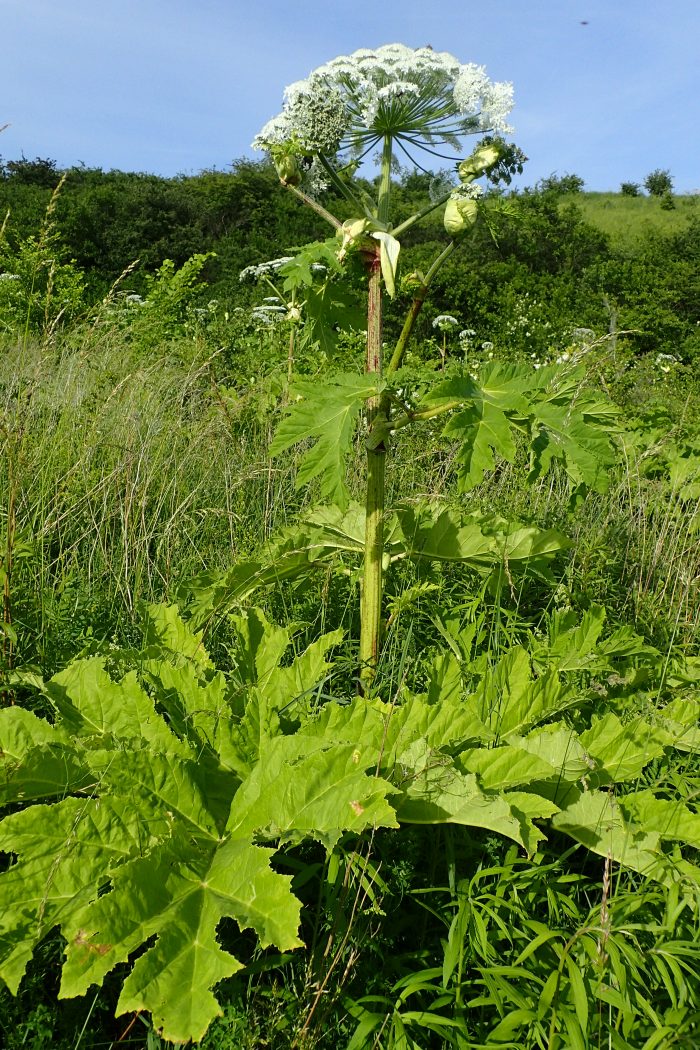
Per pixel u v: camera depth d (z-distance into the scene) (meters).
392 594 3.53
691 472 5.48
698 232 28.14
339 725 2.29
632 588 4.07
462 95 2.62
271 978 1.95
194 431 5.06
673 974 1.93
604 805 2.29
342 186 2.84
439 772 2.18
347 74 2.69
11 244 11.77
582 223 25.97
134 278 21.48
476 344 12.88
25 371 4.93
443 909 2.15
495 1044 1.74
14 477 2.88
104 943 1.63
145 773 2.02
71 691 2.39
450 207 2.64
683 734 2.69
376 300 2.77
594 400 2.98
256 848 1.85
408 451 5.11
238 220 29.00
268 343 8.42
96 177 34.47
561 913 2.17
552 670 2.67
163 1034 1.51
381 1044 1.77
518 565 3.40
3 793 2.05
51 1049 1.74
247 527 4.46
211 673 2.81
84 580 3.73
